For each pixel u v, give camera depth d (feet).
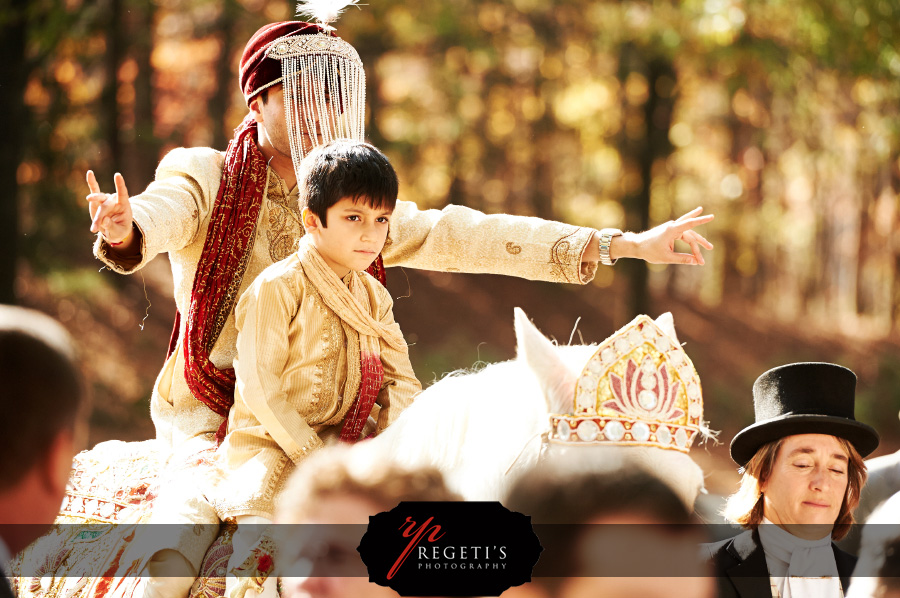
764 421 22.12
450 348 163.12
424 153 181.78
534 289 187.83
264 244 25.44
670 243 25.98
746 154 218.79
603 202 194.59
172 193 24.53
